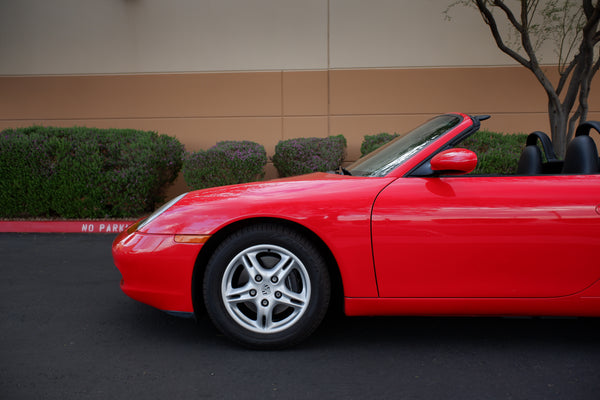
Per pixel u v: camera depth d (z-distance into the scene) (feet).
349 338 9.25
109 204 23.27
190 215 8.61
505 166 20.71
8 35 28.35
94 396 7.04
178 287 8.54
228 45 28.09
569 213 8.05
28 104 28.63
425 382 7.46
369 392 7.16
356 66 27.84
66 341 9.18
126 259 8.72
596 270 8.05
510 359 8.29
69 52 28.32
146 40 28.17
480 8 20.51
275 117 28.25
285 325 8.43
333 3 27.71
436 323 10.09
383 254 8.19
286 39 27.96
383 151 10.00
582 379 7.53
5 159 22.25
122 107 28.50
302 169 24.32
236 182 23.52
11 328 9.87
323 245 8.71
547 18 26.35
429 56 27.55
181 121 28.48
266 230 8.34
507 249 8.07
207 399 6.97
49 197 22.56
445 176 8.70
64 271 14.53
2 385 7.38
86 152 22.47
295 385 7.38
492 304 8.25
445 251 8.12
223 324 8.46
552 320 10.26
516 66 27.17
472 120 9.09
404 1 27.45
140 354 8.56
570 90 20.25
